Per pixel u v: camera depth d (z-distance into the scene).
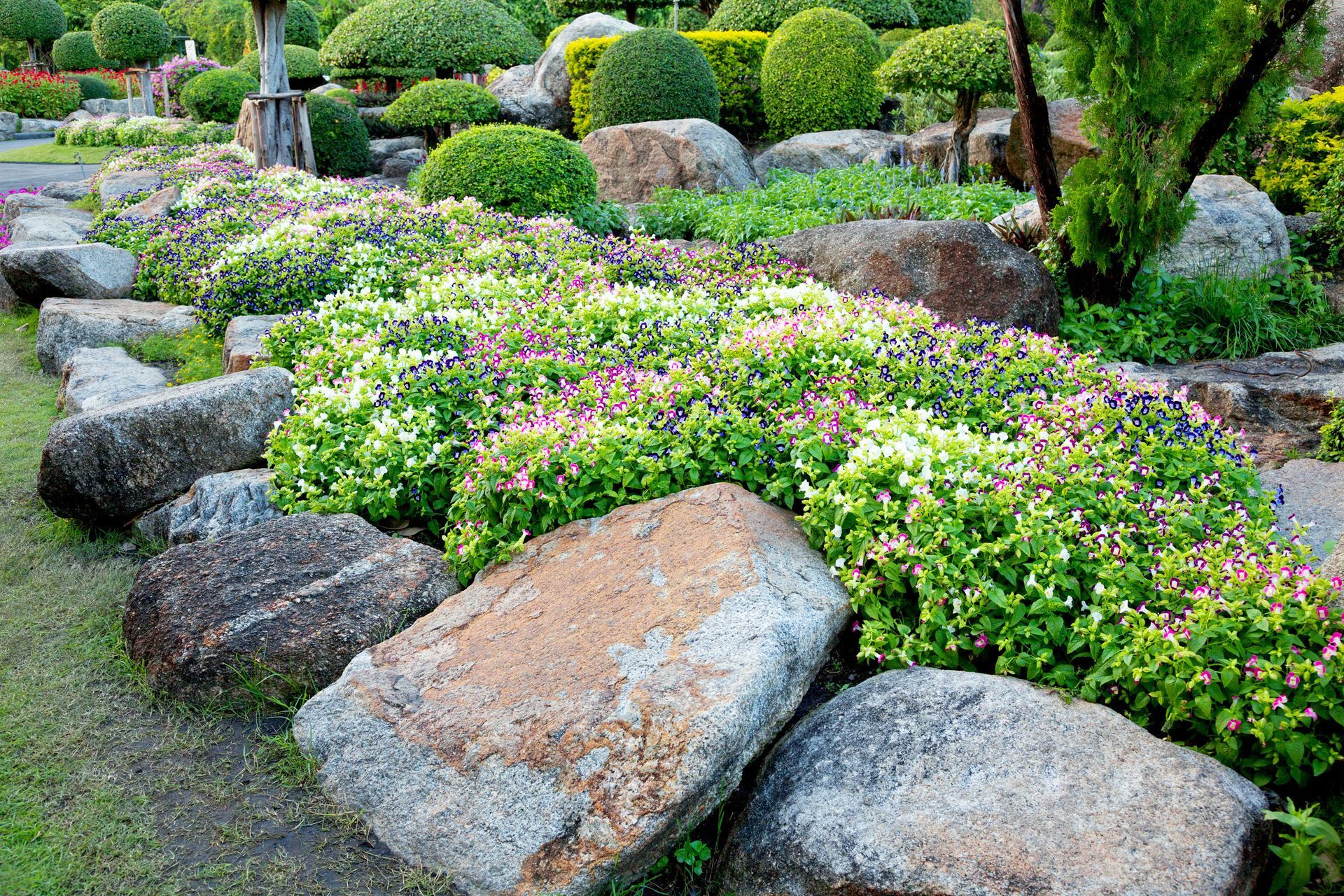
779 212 9.93
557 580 3.82
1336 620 2.99
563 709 3.07
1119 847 2.50
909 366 5.11
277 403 5.41
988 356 5.37
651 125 12.01
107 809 3.06
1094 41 6.52
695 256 8.12
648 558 3.78
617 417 4.64
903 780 2.79
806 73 13.79
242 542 4.23
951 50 10.43
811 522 3.85
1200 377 6.30
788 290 6.53
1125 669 3.10
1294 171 8.99
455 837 2.89
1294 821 2.52
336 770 3.19
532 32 30.17
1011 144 10.23
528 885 2.75
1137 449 4.33
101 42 27.67
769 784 2.98
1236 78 6.45
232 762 3.30
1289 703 2.90
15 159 22.52
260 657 3.57
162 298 8.70
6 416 6.46
